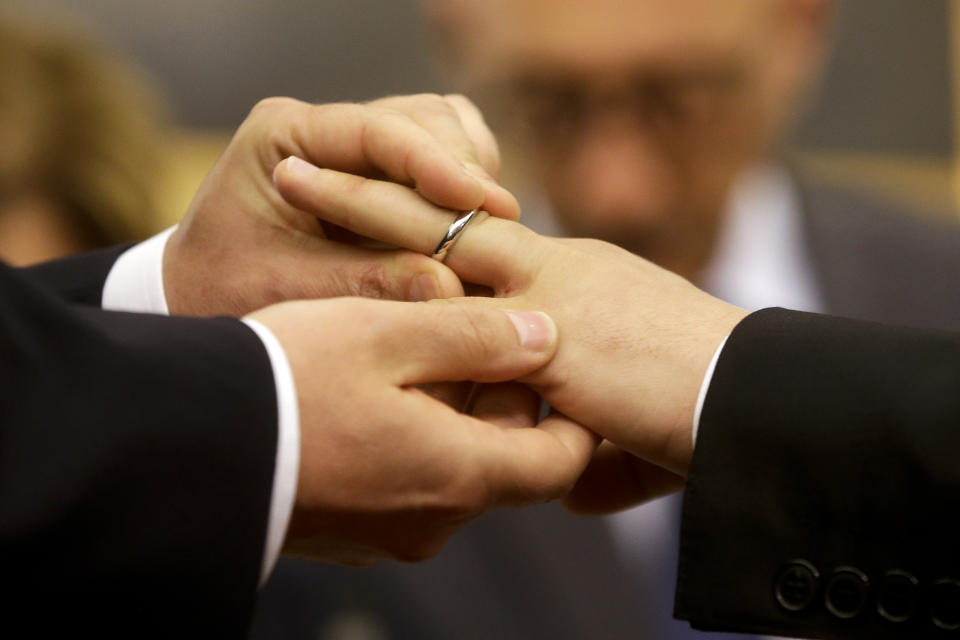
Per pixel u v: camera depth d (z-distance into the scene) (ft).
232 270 4.66
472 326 4.29
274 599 5.65
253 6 8.71
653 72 5.93
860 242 6.86
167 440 3.97
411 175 4.52
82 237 5.97
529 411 4.45
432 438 4.17
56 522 3.89
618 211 6.33
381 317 4.21
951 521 4.08
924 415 4.12
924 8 8.21
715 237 6.64
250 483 4.02
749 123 6.27
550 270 4.54
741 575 4.18
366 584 5.74
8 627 3.91
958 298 6.75
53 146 5.78
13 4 8.14
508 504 4.29
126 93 6.33
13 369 3.92
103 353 3.98
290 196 4.54
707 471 4.21
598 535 5.88
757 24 5.96
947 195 7.99
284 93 8.80
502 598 5.80
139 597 3.95
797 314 4.32
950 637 4.08
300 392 4.11
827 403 4.18
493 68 6.26
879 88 8.31
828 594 4.14
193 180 8.79
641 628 5.79
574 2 5.85
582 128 6.20
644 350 4.42
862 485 4.13
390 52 8.71
